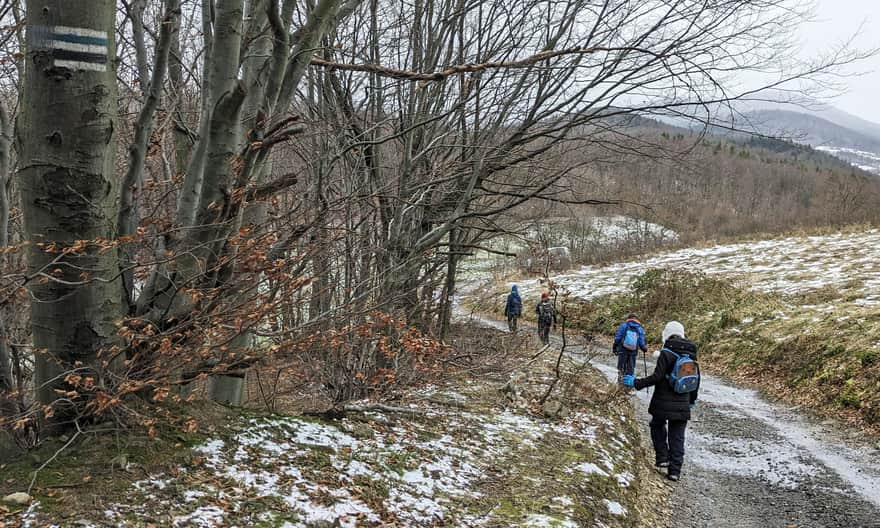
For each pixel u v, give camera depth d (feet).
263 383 21.49
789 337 42.83
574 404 27.35
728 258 91.56
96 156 10.44
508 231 25.73
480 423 21.48
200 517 9.96
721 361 47.52
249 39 13.01
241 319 12.25
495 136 26.05
